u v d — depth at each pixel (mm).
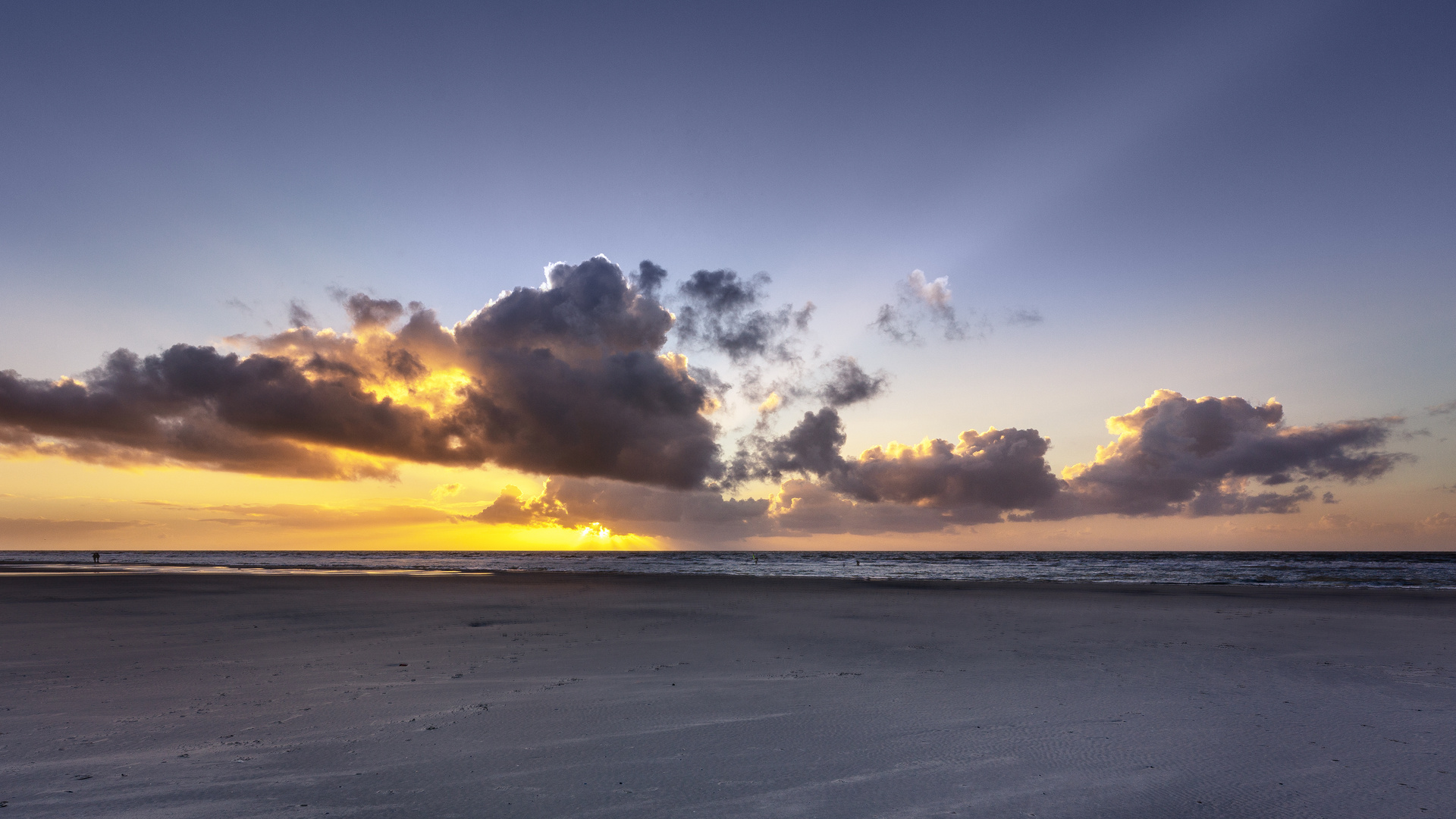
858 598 27719
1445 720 8398
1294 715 8656
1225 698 9570
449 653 13711
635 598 27266
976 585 36188
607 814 5516
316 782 6281
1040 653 13641
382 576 44719
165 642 15281
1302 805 5770
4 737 7742
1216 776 6465
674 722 8328
